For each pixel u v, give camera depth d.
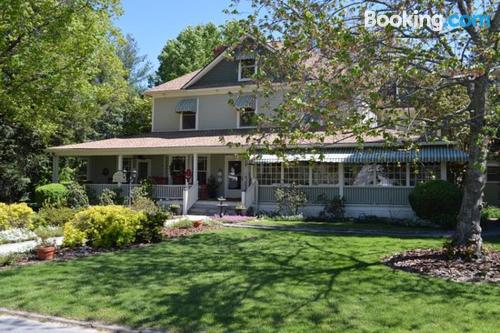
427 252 11.77
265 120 9.61
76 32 20.92
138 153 25.95
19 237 14.70
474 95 10.45
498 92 11.16
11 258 10.55
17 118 23.48
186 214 24.47
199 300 7.49
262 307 7.12
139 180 30.09
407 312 6.87
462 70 8.41
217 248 13.12
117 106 42.16
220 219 21.12
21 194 32.22
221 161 27.97
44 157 33.59
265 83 10.69
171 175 29.14
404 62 8.77
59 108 24.14
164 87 31.03
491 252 11.38
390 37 9.59
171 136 28.27
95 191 27.19
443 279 9.02
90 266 10.26
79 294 7.84
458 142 12.86
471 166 10.80
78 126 35.78
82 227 13.13
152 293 7.91
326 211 22.20
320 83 8.98
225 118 28.20
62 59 21.48
